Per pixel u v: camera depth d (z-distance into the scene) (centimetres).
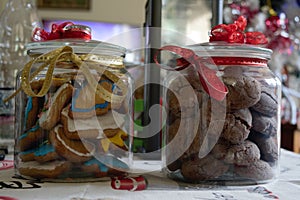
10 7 107
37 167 51
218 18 79
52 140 50
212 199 44
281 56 172
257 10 146
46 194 44
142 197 44
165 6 88
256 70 53
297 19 162
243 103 50
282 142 138
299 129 138
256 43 56
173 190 48
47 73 50
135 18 317
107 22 307
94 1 320
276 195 46
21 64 96
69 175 50
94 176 51
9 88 83
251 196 46
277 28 149
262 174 51
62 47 51
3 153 74
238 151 50
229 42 53
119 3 321
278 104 55
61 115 50
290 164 69
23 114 53
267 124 51
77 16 318
